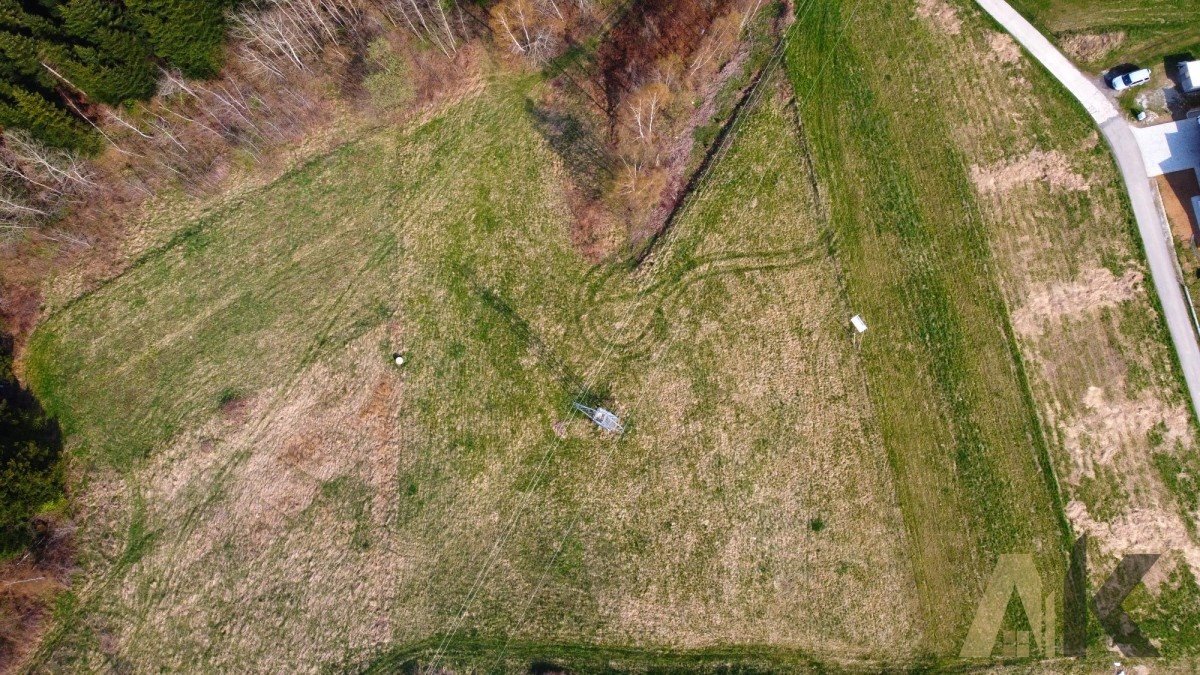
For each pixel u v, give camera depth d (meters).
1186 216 46.19
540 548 45.34
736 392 46.50
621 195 48.50
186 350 48.16
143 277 48.88
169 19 43.53
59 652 44.62
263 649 44.66
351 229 49.47
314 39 49.56
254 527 46.16
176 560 45.81
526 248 48.69
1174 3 48.44
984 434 45.50
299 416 47.28
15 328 47.44
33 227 47.19
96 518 46.22
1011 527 44.62
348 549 45.69
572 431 46.38
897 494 45.09
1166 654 43.16
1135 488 44.56
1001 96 48.91
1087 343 46.03
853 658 43.84
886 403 46.03
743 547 44.94
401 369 47.56
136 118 48.25
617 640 44.22
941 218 47.78
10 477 42.16
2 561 43.47
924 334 46.59
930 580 44.34
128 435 47.22
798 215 48.28
